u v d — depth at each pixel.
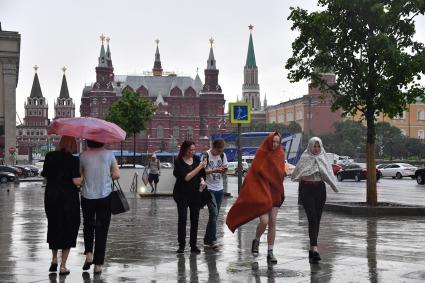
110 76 156.38
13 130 58.56
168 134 153.75
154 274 8.21
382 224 14.61
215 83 161.25
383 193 30.50
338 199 25.27
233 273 8.23
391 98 17.11
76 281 7.77
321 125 152.62
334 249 10.36
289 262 9.08
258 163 9.20
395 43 17.14
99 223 8.38
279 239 11.73
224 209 19.73
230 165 61.25
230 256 9.73
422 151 111.31
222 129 159.88
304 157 9.30
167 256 9.77
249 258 9.52
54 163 8.34
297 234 12.55
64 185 8.34
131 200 24.73
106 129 8.54
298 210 19.00
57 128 8.48
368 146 17.88
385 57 16.62
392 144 110.94
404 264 8.81
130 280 7.81
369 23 17.28
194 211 10.15
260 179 9.17
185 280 7.78
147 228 14.07
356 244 10.99
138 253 10.09
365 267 8.59
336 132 122.19
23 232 13.39
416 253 9.88
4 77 58.12
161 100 155.25
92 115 154.00
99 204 8.42
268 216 9.20
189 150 10.14
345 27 17.53
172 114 157.88
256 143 59.81
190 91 158.88
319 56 17.78
